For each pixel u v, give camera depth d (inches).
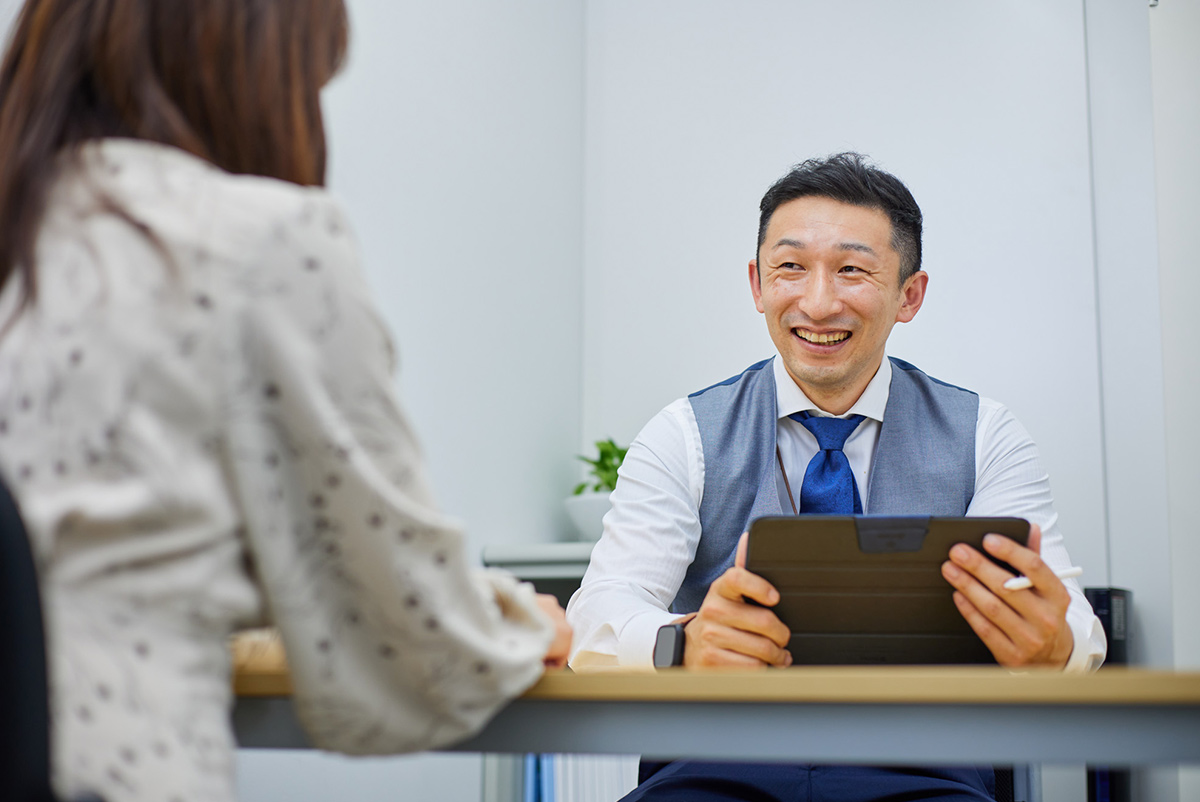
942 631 40.7
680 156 119.5
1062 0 106.9
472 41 97.2
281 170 29.2
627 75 123.0
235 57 28.5
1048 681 27.8
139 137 27.2
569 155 119.1
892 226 65.2
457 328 91.7
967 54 109.6
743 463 67.2
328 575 27.0
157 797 22.5
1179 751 28.1
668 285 118.0
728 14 119.6
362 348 26.5
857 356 65.1
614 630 55.8
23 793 20.1
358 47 78.3
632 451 69.9
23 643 20.4
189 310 24.4
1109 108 104.5
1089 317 101.9
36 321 24.4
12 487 22.5
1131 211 102.5
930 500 65.9
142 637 23.2
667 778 49.4
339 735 28.0
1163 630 95.6
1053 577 39.6
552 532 109.8
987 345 104.1
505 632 30.5
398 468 27.0
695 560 67.7
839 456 65.9
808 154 114.2
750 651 41.4
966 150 108.0
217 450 24.9
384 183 81.4
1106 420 100.5
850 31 114.4
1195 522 96.6
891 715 29.2
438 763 85.0
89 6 28.2
